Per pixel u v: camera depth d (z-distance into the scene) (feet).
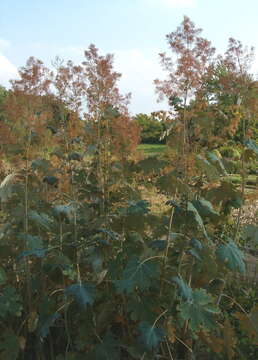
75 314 11.77
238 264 10.36
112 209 13.80
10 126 12.88
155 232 12.38
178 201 11.30
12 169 14.56
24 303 12.35
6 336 11.02
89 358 10.68
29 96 12.45
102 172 14.21
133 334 11.82
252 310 11.40
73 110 13.30
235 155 12.66
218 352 10.93
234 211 22.85
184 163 10.73
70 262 11.12
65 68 13.14
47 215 13.10
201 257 10.83
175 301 10.77
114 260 11.03
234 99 12.66
